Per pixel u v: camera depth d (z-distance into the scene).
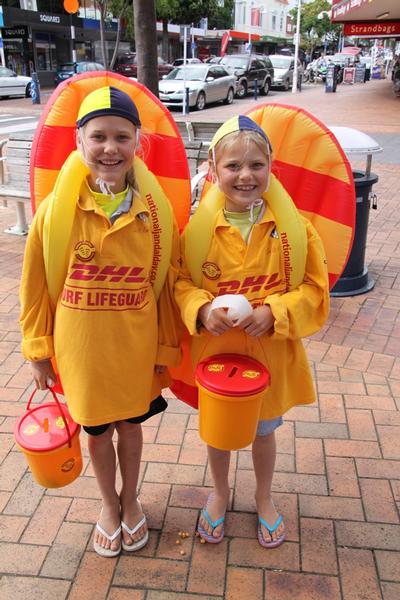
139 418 2.07
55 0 30.38
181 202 2.25
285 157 2.16
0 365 3.61
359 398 3.23
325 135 2.09
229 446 1.93
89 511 2.44
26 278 1.86
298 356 2.05
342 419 3.04
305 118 2.09
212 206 1.90
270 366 1.99
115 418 1.94
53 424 2.03
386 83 36.03
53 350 1.93
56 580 2.12
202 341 2.04
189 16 28.75
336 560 2.20
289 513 2.42
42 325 1.92
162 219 1.87
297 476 2.63
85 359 1.85
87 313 1.81
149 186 1.85
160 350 2.01
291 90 29.23
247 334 1.97
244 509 2.44
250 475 2.64
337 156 2.10
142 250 1.82
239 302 1.73
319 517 2.40
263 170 1.78
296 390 2.12
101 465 2.12
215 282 1.91
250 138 1.74
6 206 7.44
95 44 33.53
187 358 2.21
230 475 2.64
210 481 2.60
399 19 21.86
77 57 32.84
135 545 2.23
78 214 1.76
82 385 1.88
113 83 2.07
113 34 34.06
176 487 2.57
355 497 2.51
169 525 2.36
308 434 2.92
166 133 2.15
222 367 1.94
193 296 1.87
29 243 1.83
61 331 1.86
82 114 1.70
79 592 2.07
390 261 5.44
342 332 4.03
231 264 1.88
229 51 44.19
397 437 2.89
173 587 2.09
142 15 6.01
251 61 24.14
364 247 4.68
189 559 2.21
